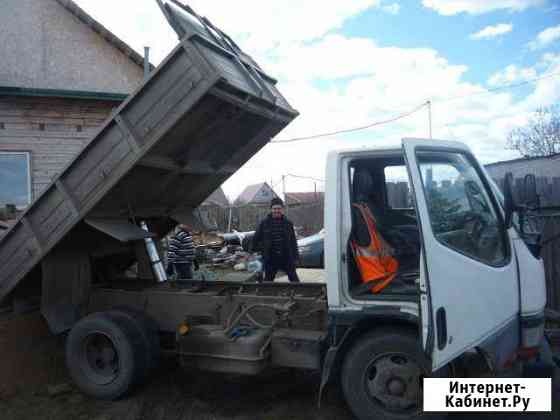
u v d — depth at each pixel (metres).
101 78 11.99
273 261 7.52
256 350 4.52
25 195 10.54
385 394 4.09
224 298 5.14
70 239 5.40
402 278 4.27
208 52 4.59
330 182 4.27
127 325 4.93
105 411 4.71
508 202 4.09
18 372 5.45
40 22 11.73
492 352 3.88
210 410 4.68
